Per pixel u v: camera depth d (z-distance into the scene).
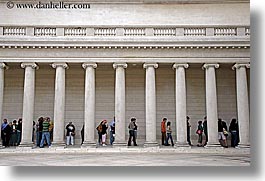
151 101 37.59
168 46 37.59
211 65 37.72
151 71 37.88
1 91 37.72
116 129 37.25
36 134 40.41
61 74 37.78
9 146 39.41
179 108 37.50
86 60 37.84
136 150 34.69
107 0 43.75
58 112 37.34
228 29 38.16
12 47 37.56
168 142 41.66
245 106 37.28
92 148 35.62
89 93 37.56
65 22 43.28
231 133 39.28
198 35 38.22
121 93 37.59
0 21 42.81
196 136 42.22
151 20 43.69
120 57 37.94
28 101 37.38
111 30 38.47
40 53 37.88
